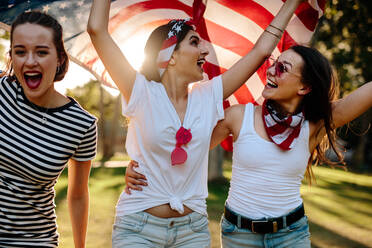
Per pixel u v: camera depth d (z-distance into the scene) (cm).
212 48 316
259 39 271
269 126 260
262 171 261
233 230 266
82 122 236
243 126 266
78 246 269
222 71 319
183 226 247
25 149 225
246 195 262
